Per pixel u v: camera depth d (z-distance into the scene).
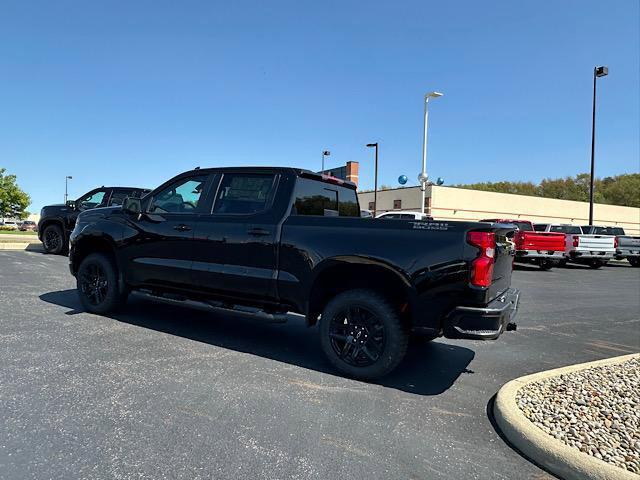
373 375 4.21
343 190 5.84
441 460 2.92
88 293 6.26
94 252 6.29
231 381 4.05
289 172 4.92
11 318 5.81
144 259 5.64
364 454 2.94
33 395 3.54
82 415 3.25
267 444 2.99
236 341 5.35
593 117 23.88
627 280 14.73
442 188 36.94
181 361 4.51
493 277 4.04
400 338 4.12
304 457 2.85
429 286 3.96
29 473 2.54
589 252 18.56
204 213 5.26
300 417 3.42
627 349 5.84
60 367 4.16
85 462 2.67
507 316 4.10
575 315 8.13
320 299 4.62
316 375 4.35
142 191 12.94
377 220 4.30
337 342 4.39
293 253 4.57
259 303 4.85
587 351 5.69
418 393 4.06
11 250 14.89
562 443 2.96
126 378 3.98
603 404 3.62
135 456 2.76
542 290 11.44
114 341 5.05
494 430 3.39
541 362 5.16
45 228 13.73
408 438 3.19
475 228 3.88
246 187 5.10
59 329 5.41
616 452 2.86
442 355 5.32
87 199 13.35
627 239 20.50
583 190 87.25
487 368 4.88
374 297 4.20
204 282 5.15
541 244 16.77
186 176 5.55
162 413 3.35
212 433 3.09
